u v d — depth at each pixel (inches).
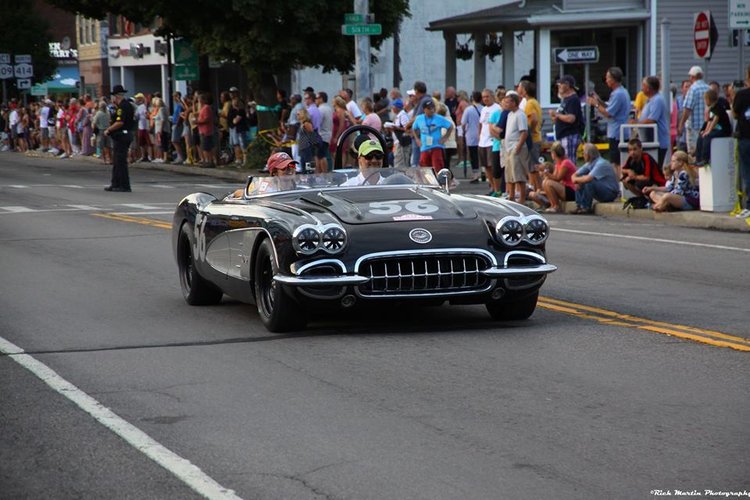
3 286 666.8
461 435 331.0
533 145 1134.4
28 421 358.0
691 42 1811.0
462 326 503.5
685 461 302.2
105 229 986.1
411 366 423.5
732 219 917.2
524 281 483.8
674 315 528.4
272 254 481.4
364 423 346.6
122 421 354.9
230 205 545.6
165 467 307.4
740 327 494.0
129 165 2103.8
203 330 511.5
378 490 284.8
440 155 1184.2
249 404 373.4
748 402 361.4
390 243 469.4
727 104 1107.3
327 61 1879.9
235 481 294.5
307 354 449.7
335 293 468.1
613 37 1855.3
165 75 3024.1
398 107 1467.8
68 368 435.8
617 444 318.7
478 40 1972.2
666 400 366.0
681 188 990.4
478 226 485.4
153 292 638.5
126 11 1995.6
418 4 2672.2
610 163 1174.3
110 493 287.9
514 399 371.6
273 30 1797.5
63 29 4325.8
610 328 494.9
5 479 301.6
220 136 1989.4
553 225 973.8
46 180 1728.6
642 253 774.5
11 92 3444.9
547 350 447.8
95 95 3550.7
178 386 401.7
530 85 1134.4
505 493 280.5
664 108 1093.1
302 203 514.6
